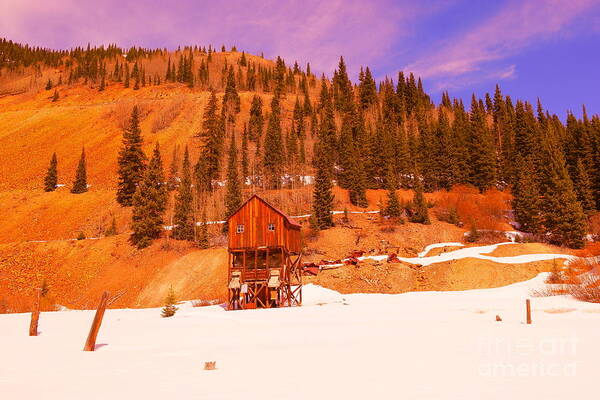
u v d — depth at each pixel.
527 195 69.56
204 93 169.00
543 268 47.31
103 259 58.16
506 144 100.31
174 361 9.27
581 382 7.00
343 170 93.56
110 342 13.07
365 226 70.31
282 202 83.06
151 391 6.28
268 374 7.74
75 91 195.25
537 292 35.84
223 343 12.77
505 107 147.88
